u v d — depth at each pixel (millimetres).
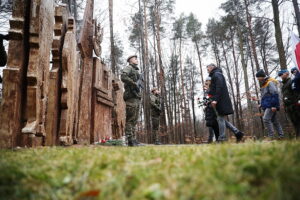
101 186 1728
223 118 5848
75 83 5824
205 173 1710
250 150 2225
